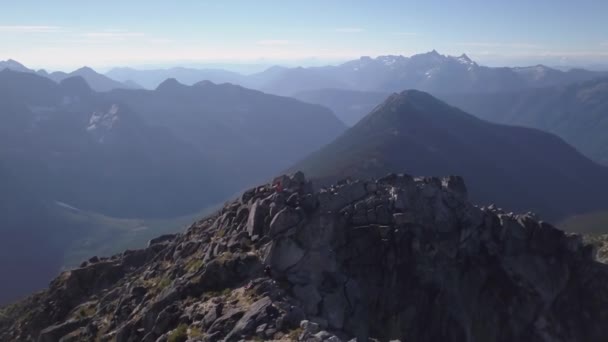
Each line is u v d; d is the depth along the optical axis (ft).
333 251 209.36
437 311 217.36
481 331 223.71
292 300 181.06
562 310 237.45
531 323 229.04
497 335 224.94
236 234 228.22
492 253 240.53
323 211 220.84
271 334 153.89
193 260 234.99
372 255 219.41
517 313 230.27
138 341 191.93
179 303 192.65
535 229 250.98
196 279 202.49
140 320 202.49
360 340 188.75
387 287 215.92
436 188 254.06
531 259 244.01
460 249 238.27
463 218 244.83
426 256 226.38
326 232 213.05
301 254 203.41
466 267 235.81
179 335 170.30
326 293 193.88
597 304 238.68
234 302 179.32
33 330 305.53
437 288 220.43
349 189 243.40
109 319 240.32
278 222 212.84
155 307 197.88
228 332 161.79
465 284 231.71
